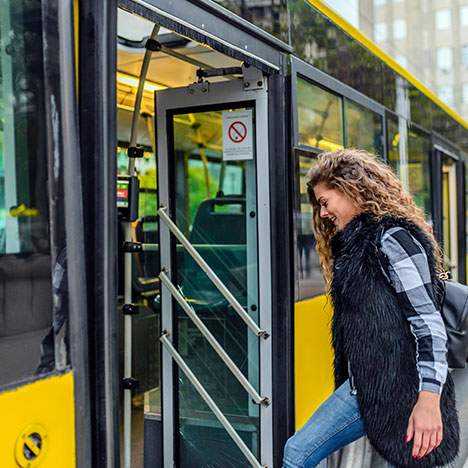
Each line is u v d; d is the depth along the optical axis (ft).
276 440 9.98
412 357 7.30
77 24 6.03
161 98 10.71
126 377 9.98
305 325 10.62
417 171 17.80
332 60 11.91
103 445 5.86
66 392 5.48
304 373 10.58
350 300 7.48
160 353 10.97
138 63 11.66
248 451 10.21
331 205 7.95
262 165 10.02
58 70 5.59
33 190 5.35
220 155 11.23
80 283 5.66
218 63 11.18
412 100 17.40
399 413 7.31
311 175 8.24
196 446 10.91
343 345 7.94
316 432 8.09
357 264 7.47
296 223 10.19
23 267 5.23
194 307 10.90
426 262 7.38
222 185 11.05
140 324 13.05
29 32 5.40
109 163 5.99
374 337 7.31
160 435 11.30
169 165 10.74
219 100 10.28
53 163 5.51
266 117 9.97
